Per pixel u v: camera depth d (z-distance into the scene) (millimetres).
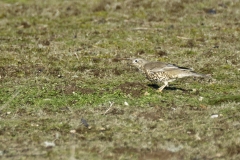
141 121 20938
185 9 39812
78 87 24750
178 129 20188
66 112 22172
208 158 17812
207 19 37844
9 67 28484
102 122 20859
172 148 18406
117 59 30156
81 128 20281
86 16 39281
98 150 18250
